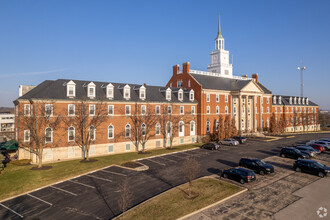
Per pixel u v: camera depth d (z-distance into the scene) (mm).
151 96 52188
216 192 23094
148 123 48125
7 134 99438
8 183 26734
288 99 88688
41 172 30922
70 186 25797
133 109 47250
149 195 22969
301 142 55688
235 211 19125
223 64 77500
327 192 23328
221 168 32531
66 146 39250
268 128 73125
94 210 19875
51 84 41531
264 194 22812
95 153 42062
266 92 77000
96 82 47938
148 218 17938
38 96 37094
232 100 64562
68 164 35125
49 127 37656
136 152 45062
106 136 43375
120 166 33719
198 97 58531
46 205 21094
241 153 42625
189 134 57031
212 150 45875
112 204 21000
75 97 40656
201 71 66438
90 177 28906
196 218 17922
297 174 29406
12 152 45875
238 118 66750
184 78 63312
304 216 18266
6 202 21953
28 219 18578
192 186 24938
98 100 42250
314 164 29359
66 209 20188
